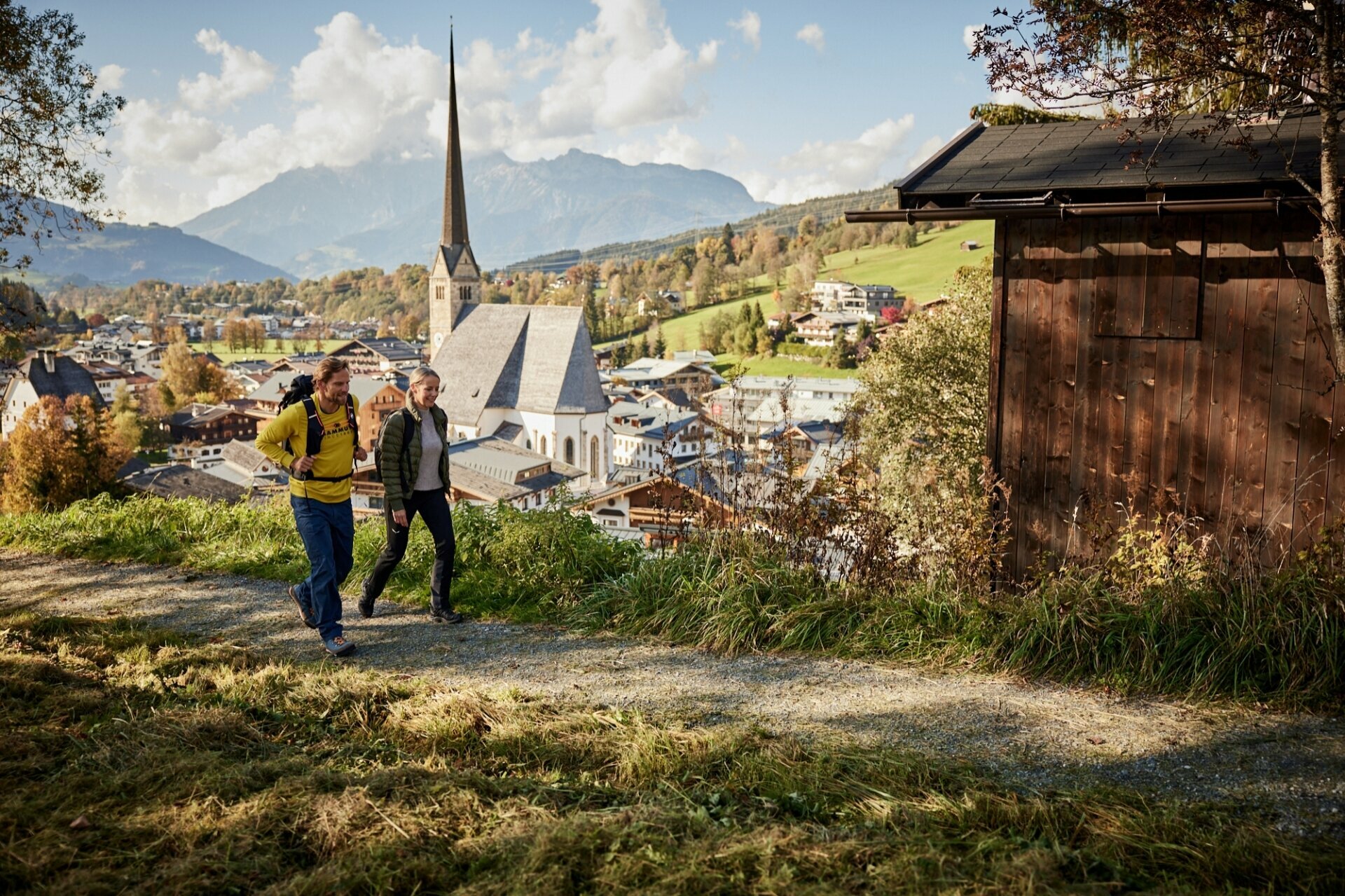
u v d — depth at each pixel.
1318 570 5.34
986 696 5.09
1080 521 7.78
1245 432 7.13
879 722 4.74
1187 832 3.43
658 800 3.73
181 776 3.87
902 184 7.73
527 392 82.69
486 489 44.66
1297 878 3.12
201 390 158.62
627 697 5.21
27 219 12.09
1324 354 6.80
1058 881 3.01
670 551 7.34
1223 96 7.74
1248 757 4.18
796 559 6.95
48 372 112.69
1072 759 4.22
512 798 3.70
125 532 10.45
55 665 5.59
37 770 3.97
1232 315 7.11
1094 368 7.66
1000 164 7.95
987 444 8.16
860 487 7.33
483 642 6.38
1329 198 5.54
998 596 6.32
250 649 6.31
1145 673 5.18
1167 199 7.01
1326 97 5.45
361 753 4.38
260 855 3.25
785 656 5.94
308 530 6.14
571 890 2.98
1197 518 7.13
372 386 108.31
